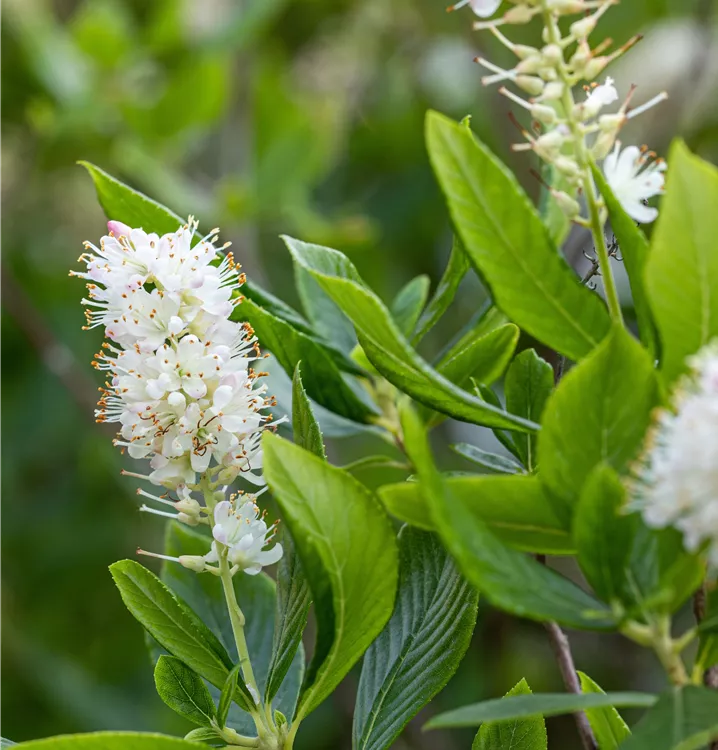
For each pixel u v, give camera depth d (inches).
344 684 32.3
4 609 42.5
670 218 16.2
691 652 30.3
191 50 41.0
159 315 18.1
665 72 36.4
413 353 17.2
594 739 18.9
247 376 18.3
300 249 18.6
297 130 40.1
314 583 17.0
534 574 16.4
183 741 17.0
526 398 19.3
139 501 40.4
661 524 16.1
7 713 39.8
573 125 17.6
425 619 19.1
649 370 16.4
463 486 16.7
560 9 17.4
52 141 41.0
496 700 16.4
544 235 17.0
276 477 16.9
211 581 20.5
